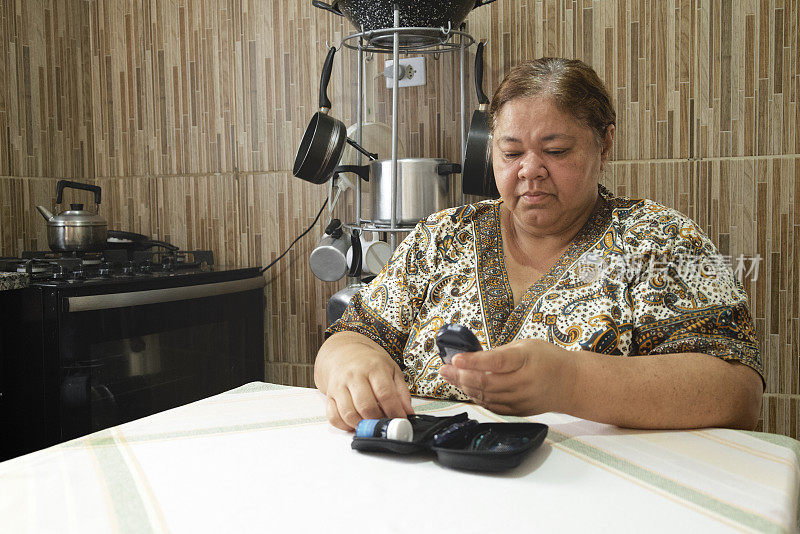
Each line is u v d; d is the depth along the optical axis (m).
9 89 2.17
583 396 0.73
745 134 1.71
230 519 0.54
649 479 0.61
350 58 2.08
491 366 0.69
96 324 1.75
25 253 2.06
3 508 0.57
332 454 0.69
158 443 0.73
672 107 1.77
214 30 2.24
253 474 0.64
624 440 0.72
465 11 1.68
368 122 2.03
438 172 1.78
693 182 1.76
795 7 1.65
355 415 0.76
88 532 0.52
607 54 1.81
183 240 2.35
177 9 2.28
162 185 2.37
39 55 2.26
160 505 0.57
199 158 2.30
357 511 0.55
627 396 0.74
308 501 0.57
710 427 0.77
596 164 0.97
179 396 1.96
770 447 0.70
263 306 2.26
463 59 1.92
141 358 1.86
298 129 2.16
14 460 0.69
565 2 1.84
